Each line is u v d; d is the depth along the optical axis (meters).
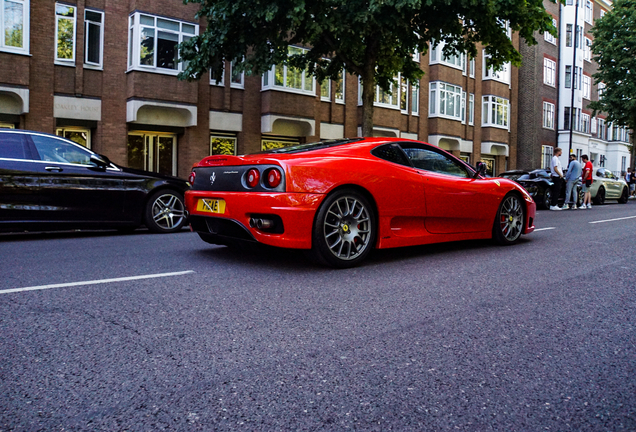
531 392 2.17
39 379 2.22
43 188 7.13
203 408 1.98
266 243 4.57
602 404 2.06
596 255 5.67
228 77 18.33
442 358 2.54
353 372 2.34
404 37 14.05
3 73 14.21
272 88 18.77
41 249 6.02
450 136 26.55
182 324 3.01
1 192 6.83
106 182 7.63
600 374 2.37
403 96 24.78
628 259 5.42
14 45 14.42
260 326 2.99
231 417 1.92
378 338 2.81
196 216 5.19
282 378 2.27
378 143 5.28
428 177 5.44
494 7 13.21
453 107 26.92
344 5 12.25
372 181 4.92
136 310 3.29
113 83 16.03
